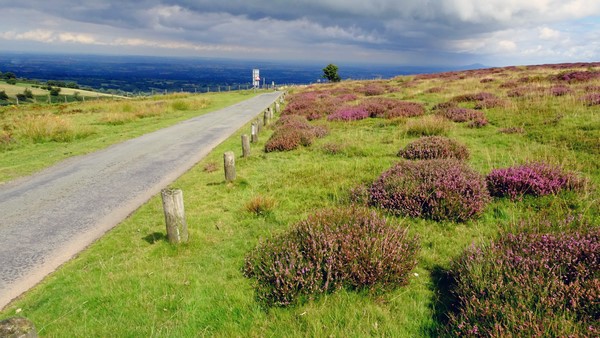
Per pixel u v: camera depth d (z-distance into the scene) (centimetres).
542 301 330
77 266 581
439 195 625
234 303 437
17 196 984
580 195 627
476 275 388
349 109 2075
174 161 1343
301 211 742
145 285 495
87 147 1678
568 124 1181
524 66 4544
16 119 2698
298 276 437
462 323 336
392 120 1689
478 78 3394
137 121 2645
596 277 349
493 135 1226
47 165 1349
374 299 424
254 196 861
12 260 616
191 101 3856
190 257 582
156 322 416
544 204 623
